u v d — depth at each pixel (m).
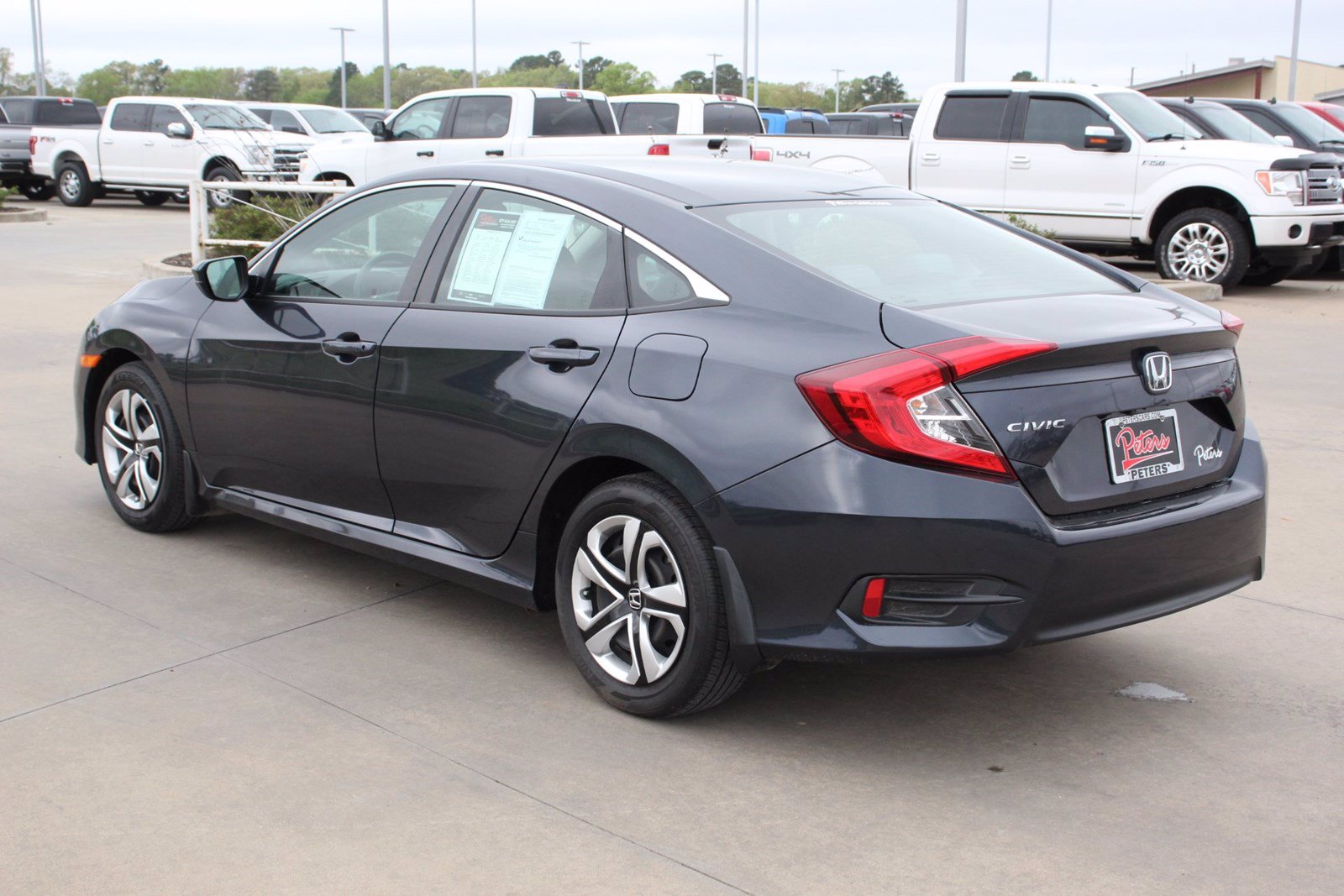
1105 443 3.38
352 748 3.54
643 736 3.66
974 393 3.18
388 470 4.34
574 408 3.73
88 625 4.42
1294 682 4.09
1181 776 3.46
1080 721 3.80
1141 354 3.44
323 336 4.49
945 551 3.16
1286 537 5.54
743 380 3.40
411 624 4.50
